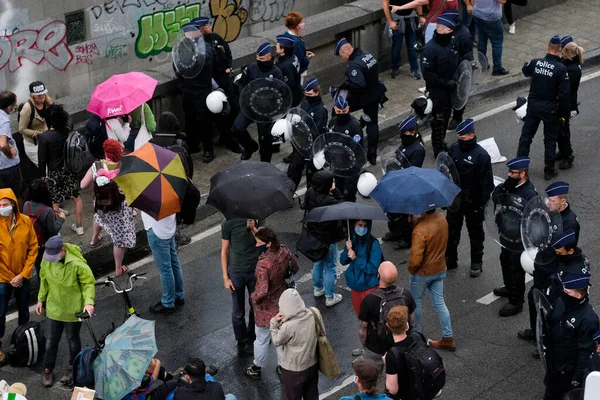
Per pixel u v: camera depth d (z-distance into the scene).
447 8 16.89
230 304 12.09
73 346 10.48
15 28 15.38
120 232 12.18
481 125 16.56
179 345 11.33
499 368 10.81
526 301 11.99
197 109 14.82
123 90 13.23
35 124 13.36
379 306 9.61
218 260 13.01
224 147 15.76
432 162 15.41
